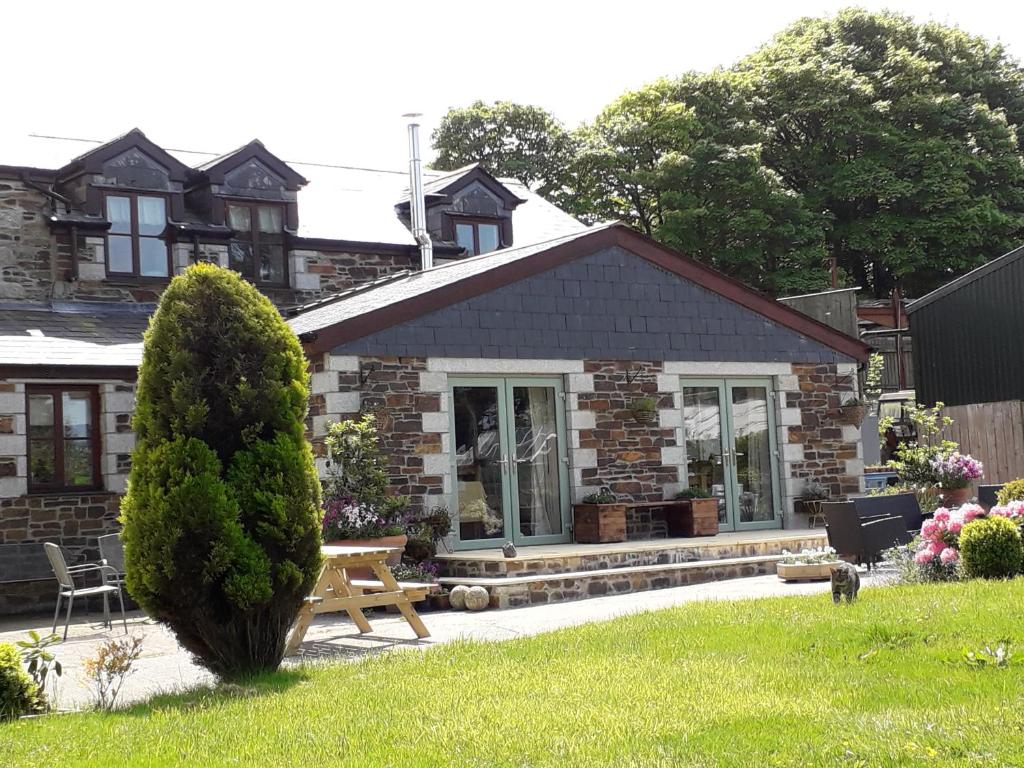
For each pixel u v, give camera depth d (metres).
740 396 17.23
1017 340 22.16
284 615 8.72
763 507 17.30
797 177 37.94
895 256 35.56
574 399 15.58
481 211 21.25
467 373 14.83
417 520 14.04
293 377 8.90
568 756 5.78
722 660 7.93
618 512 15.28
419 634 10.62
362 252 19.89
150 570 8.30
